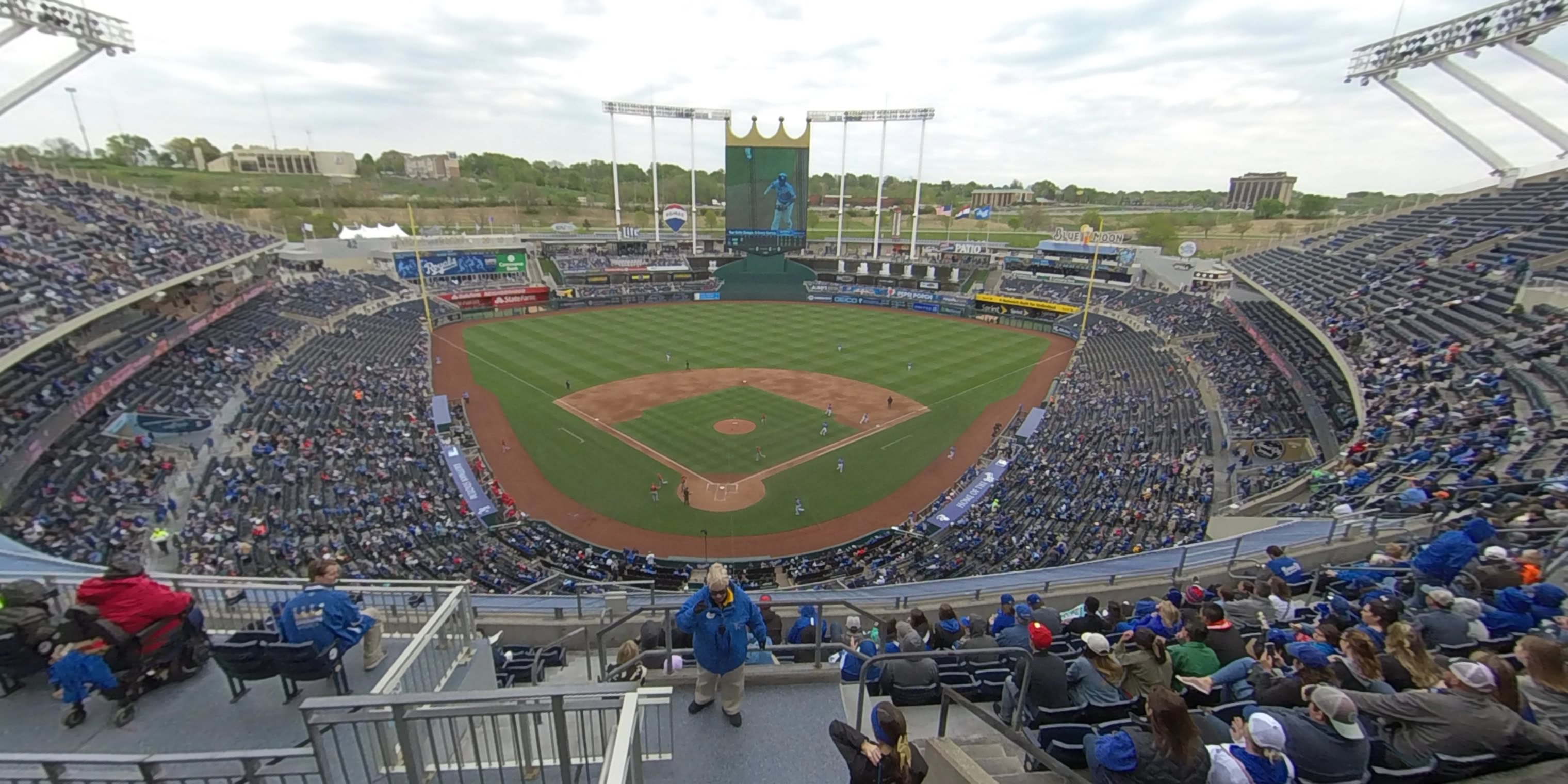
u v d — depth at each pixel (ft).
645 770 24.17
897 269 314.96
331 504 101.09
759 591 67.56
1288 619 38.22
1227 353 168.04
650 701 19.03
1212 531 84.12
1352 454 85.40
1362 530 59.06
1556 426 69.05
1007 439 143.02
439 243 292.61
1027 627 34.63
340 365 165.17
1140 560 70.23
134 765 17.12
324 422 129.39
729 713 26.23
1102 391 161.89
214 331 162.30
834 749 25.53
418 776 18.94
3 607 25.50
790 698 28.43
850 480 124.67
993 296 274.98
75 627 24.31
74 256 129.49
